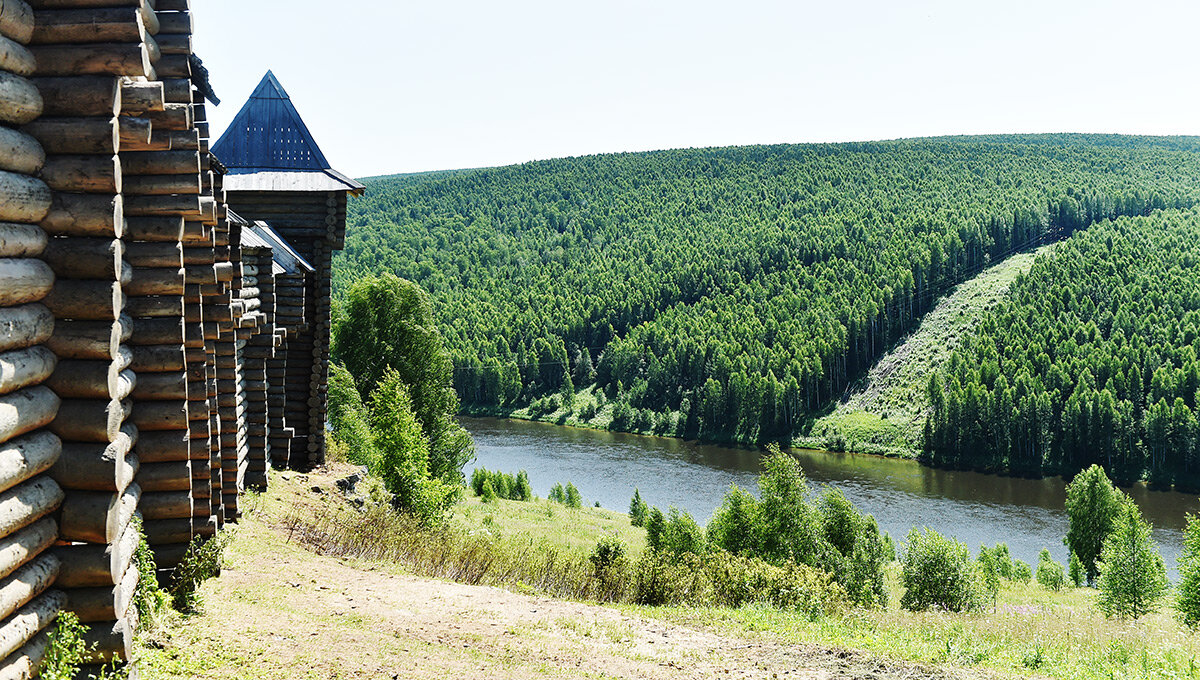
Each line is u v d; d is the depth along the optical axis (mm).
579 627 9891
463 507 40500
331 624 8312
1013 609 19875
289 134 21141
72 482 4695
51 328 4641
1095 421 83000
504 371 115375
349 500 17359
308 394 20344
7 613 4047
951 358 105062
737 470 75688
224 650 6801
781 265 163625
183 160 6219
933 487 73625
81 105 4703
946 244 148000
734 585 13992
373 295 42719
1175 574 47188
